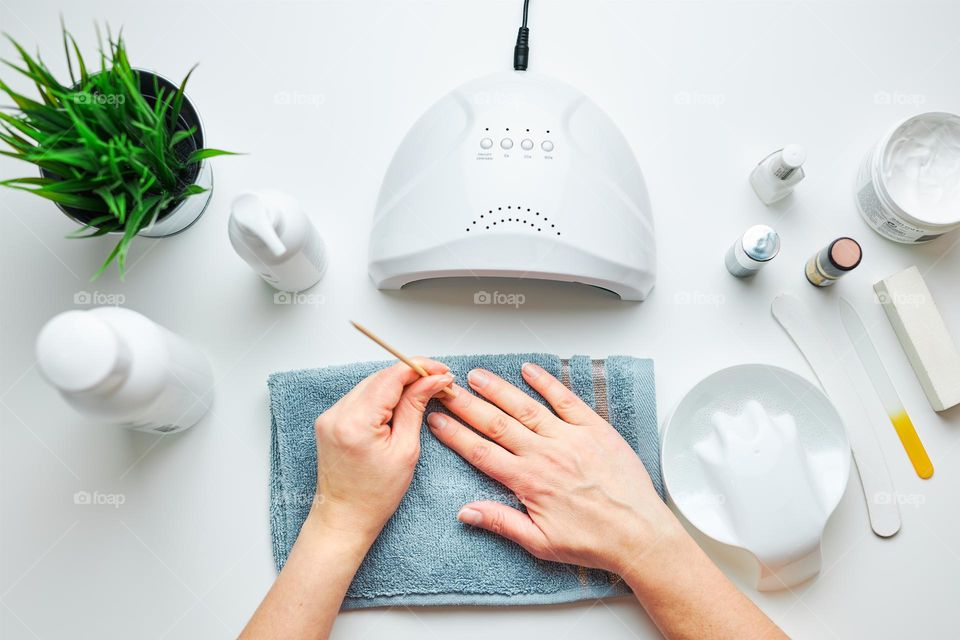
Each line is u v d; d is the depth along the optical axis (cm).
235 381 62
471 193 54
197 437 61
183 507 60
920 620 60
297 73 65
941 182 62
